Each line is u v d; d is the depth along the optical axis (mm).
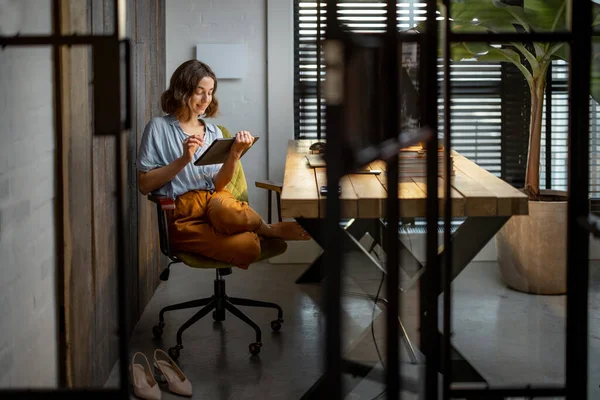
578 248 1955
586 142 1927
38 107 2463
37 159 2457
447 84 1820
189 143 3727
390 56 1746
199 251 3705
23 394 1788
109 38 1710
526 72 4758
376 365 3389
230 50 5457
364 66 1803
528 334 3910
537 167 4785
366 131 1804
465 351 3662
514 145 5539
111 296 3469
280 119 5531
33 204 2424
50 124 2588
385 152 1751
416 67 3098
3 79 2152
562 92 5465
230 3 5465
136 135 4152
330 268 1646
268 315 4301
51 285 2621
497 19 4625
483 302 4500
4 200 2172
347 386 3205
